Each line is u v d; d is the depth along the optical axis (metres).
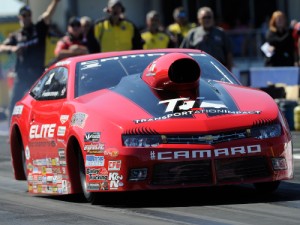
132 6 77.56
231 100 22.53
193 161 21.17
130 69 24.56
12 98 42.38
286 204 21.30
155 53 25.47
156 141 21.28
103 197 22.72
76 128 22.58
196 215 20.14
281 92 44.81
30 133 25.84
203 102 22.30
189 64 22.83
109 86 23.97
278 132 21.86
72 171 23.30
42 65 42.00
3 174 31.48
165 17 78.19
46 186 24.80
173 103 22.17
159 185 21.28
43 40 41.94
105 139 21.70
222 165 21.27
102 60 25.16
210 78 24.28
